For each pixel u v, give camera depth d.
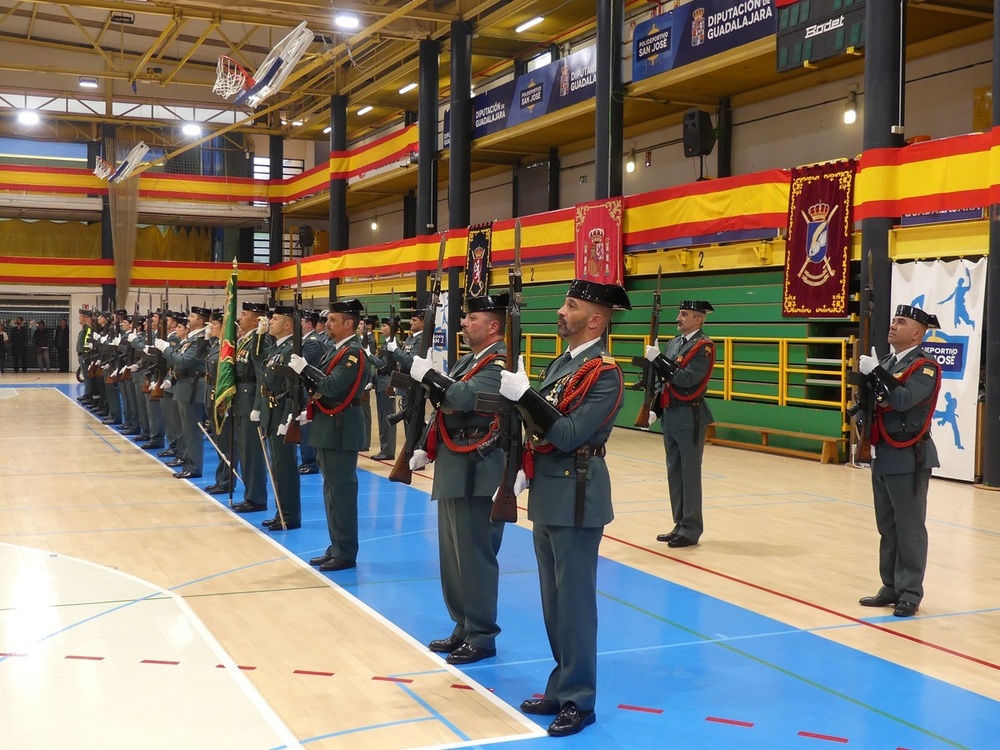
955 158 10.95
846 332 13.35
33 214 30.53
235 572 6.86
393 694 4.54
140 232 32.34
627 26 18.98
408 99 26.00
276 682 4.66
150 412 13.88
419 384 5.22
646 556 7.48
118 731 4.03
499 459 5.04
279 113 30.50
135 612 5.81
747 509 9.50
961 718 4.33
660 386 7.96
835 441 12.80
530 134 20.59
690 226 15.02
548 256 18.17
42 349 31.58
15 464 12.15
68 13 21.84
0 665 4.83
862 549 7.74
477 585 5.04
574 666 4.17
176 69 22.94
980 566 7.21
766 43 13.94
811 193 13.09
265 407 8.44
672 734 4.13
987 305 10.78
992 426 10.66
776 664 5.04
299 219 33.66
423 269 21.19
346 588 6.48
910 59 14.45
